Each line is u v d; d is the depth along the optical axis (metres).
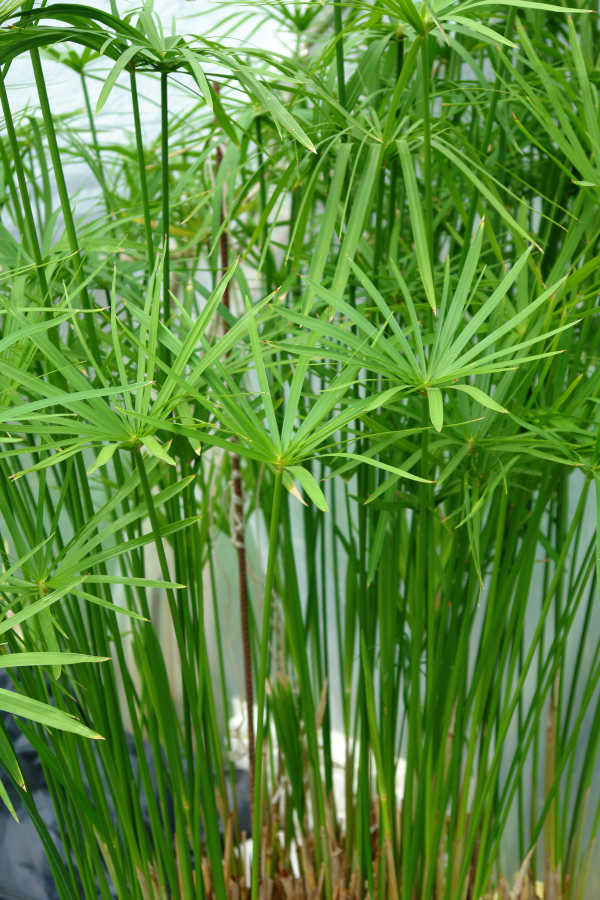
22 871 3.31
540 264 2.13
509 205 2.30
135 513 1.83
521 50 2.16
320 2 1.91
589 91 1.88
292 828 2.61
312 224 2.48
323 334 1.87
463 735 2.24
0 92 1.78
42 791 3.75
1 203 2.19
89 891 2.14
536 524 2.10
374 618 2.32
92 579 1.68
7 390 1.82
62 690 1.97
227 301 2.38
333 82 2.12
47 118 1.78
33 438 2.04
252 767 2.53
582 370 2.13
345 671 2.53
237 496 2.44
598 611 2.69
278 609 2.67
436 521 2.19
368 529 2.36
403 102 2.12
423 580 2.02
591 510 2.62
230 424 1.69
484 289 2.19
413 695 2.12
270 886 2.53
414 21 1.78
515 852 3.07
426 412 1.79
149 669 2.04
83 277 2.09
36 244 1.84
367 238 2.26
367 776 2.32
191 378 1.73
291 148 2.16
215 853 2.11
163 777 2.17
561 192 2.21
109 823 2.09
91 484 3.31
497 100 2.05
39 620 1.88
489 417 1.92
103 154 3.12
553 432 1.93
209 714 2.39
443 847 2.50
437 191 2.33
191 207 2.59
